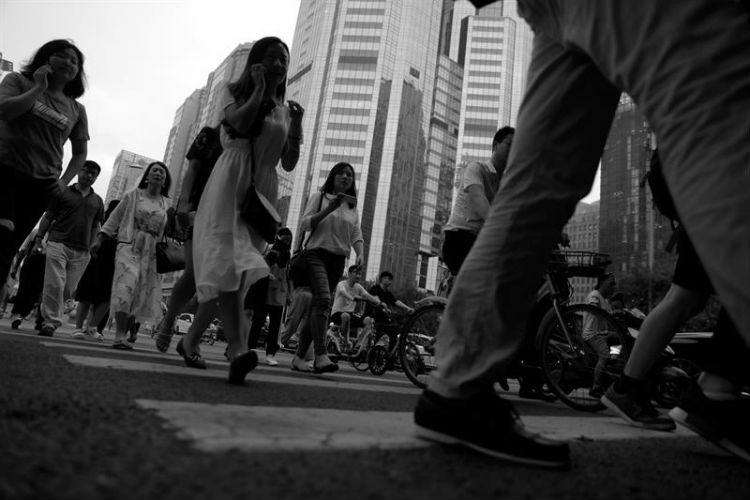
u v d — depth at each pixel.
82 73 4.09
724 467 1.63
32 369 1.83
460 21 119.56
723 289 0.83
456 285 1.50
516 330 1.45
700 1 0.95
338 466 1.02
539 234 1.44
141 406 1.37
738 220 0.83
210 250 2.62
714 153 0.88
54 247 5.42
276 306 5.91
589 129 1.47
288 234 6.20
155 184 4.86
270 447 1.11
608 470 1.36
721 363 1.87
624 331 4.03
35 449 0.89
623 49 1.03
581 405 3.86
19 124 3.69
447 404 1.39
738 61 0.91
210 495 0.77
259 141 2.90
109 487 0.76
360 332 8.94
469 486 1.02
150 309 4.70
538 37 1.54
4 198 3.64
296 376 3.71
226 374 2.92
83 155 4.32
